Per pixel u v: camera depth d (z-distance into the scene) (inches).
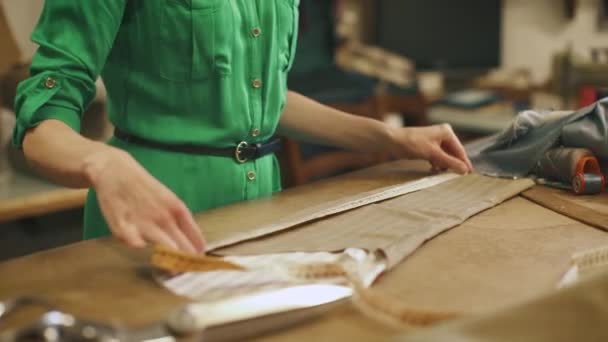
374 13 125.8
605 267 27.3
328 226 31.1
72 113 31.4
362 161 77.4
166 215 25.1
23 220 75.6
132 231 24.6
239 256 27.7
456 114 93.0
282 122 42.9
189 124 36.8
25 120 29.6
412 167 42.9
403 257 27.2
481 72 120.9
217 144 37.2
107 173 25.7
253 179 38.8
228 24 35.7
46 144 28.5
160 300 23.7
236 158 38.0
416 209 33.4
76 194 66.6
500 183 38.2
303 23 99.8
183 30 35.2
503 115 91.5
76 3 32.0
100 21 32.5
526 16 126.4
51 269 26.5
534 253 28.3
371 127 41.8
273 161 41.9
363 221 31.6
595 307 19.5
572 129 38.3
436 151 40.4
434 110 96.0
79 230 79.3
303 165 71.1
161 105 36.6
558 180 38.7
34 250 76.5
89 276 25.8
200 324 20.9
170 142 36.7
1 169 70.2
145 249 28.5
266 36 37.5
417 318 21.3
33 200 64.3
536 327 18.8
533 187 38.2
